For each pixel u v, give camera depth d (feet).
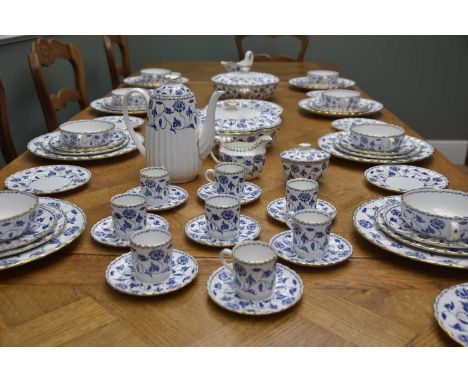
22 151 7.38
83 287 2.52
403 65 11.15
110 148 4.24
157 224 3.08
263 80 5.67
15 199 3.02
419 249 2.74
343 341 2.18
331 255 2.77
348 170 4.07
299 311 2.36
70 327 2.24
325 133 4.98
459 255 2.66
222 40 11.05
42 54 5.76
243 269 2.33
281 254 2.76
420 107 11.51
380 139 4.11
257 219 3.22
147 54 11.14
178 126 3.57
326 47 11.04
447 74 11.22
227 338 2.19
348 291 2.51
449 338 2.19
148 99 3.64
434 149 4.46
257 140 3.84
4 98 4.84
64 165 3.96
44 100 5.56
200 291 2.50
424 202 3.14
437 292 2.50
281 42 11.06
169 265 2.53
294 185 3.24
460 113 11.56
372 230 2.95
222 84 5.59
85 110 5.67
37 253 2.67
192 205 3.42
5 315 2.31
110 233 2.98
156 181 3.26
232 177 3.36
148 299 2.44
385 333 2.22
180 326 2.26
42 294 2.46
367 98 6.24
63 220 3.00
